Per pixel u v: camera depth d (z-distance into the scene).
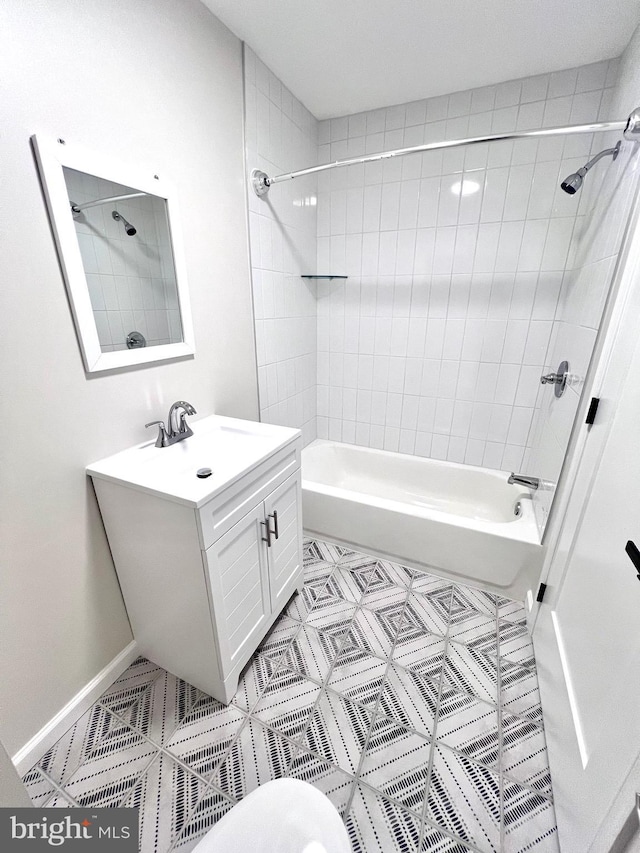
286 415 2.26
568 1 1.23
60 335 1.00
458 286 2.05
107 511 1.16
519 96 1.70
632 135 1.09
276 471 1.36
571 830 0.83
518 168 1.77
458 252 2.00
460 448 2.33
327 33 1.41
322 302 2.41
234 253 1.61
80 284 1.01
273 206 1.82
